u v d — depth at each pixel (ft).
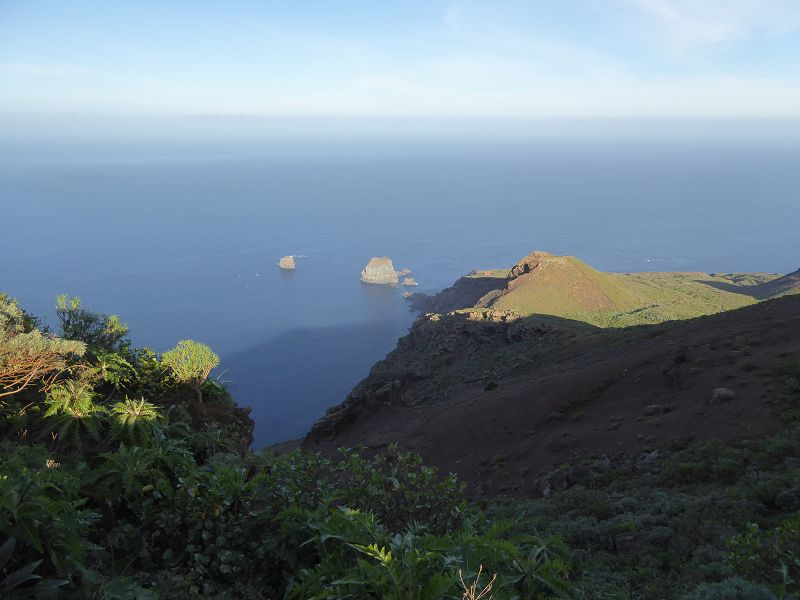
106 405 35.55
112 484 24.25
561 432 107.24
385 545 17.01
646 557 33.47
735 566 20.68
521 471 95.35
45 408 32.63
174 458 27.78
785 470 52.49
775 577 18.71
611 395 119.34
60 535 17.15
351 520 19.22
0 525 15.96
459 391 223.51
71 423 31.12
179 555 21.74
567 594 16.92
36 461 24.80
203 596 18.63
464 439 130.31
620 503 50.83
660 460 73.82
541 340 255.50
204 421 44.11
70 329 46.93
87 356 42.19
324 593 15.21
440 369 278.46
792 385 82.02
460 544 16.96
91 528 20.99
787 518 36.04
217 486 23.82
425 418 167.32
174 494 23.56
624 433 92.43
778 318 127.95
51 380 35.53
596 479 75.51
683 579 27.66
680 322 187.01
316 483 25.48
